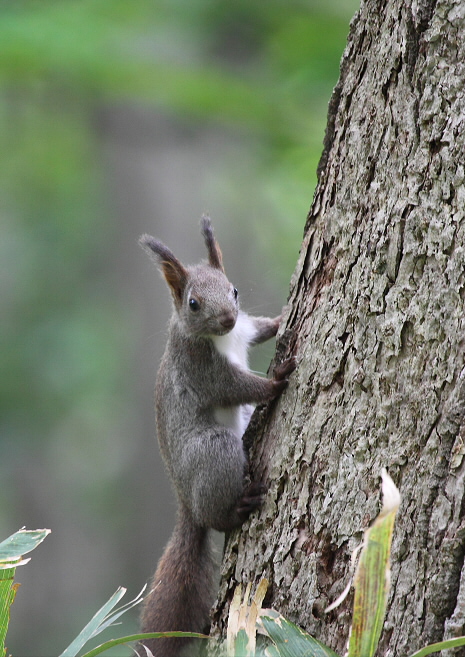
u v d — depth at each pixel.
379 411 7.21
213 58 21.28
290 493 7.90
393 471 6.99
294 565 7.61
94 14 19.28
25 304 26.36
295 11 19.72
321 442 7.66
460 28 6.99
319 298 8.23
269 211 22.86
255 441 8.95
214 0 20.12
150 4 20.02
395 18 7.55
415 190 7.16
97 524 25.62
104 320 25.67
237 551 8.51
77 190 26.77
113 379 24.95
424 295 7.00
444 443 6.69
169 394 11.22
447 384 6.76
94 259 26.64
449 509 6.58
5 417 25.34
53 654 23.94
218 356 10.88
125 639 6.95
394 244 7.25
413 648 6.60
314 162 20.44
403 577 6.73
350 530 7.23
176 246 22.56
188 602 10.19
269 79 19.94
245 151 22.77
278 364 8.68
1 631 7.00
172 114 20.80
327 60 19.17
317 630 7.31
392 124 7.45
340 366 7.65
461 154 6.88
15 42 17.81
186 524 10.48
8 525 25.91
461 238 6.82
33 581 25.45
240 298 12.73
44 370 25.38
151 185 22.81
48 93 21.88
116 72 18.33
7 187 26.69
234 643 7.08
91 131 23.83
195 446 10.45
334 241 8.02
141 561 23.66
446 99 7.03
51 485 26.22
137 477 23.41
